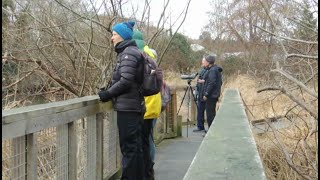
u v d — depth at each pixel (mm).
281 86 4957
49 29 5887
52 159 3186
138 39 4680
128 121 3951
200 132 9641
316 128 4949
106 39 6062
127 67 3838
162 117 8375
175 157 6621
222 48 22859
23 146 2748
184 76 10578
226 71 21875
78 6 5969
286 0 5641
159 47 6949
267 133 5746
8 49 5918
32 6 5918
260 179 1466
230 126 2852
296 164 5215
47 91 6516
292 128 5781
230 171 1574
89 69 6137
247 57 14727
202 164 1692
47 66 6039
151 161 4855
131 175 4059
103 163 4414
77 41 5941
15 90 6176
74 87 6215
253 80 11109
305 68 5723
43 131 3068
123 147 4059
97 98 4078
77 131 3838
